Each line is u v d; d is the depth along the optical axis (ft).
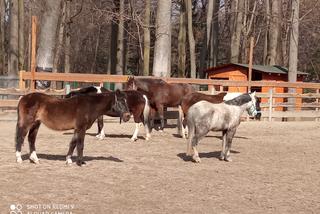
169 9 69.00
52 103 33.45
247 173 35.35
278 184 32.22
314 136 59.93
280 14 107.14
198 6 156.56
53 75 60.34
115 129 57.26
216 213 24.84
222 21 167.12
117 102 34.65
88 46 180.86
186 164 37.52
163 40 68.85
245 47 131.64
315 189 31.27
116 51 106.93
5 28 140.97
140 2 117.19
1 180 29.40
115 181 30.68
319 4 136.56
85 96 34.14
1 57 122.72
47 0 67.31
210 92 67.92
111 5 114.01
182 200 27.02
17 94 59.00
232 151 45.68
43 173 31.81
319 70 165.99
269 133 61.31
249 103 38.99
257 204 27.02
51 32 67.82
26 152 39.14
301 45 158.61
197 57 163.22
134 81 54.29
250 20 130.00
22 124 33.45
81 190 28.04
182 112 53.72
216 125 37.93
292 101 78.54
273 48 104.53
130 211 24.45
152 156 40.47
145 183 30.53
